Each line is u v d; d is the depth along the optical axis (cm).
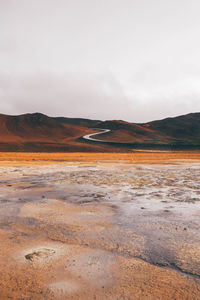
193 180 1397
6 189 1099
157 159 3575
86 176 1578
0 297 307
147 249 452
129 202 841
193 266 389
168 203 824
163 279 351
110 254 430
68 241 488
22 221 623
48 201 855
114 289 325
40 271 368
